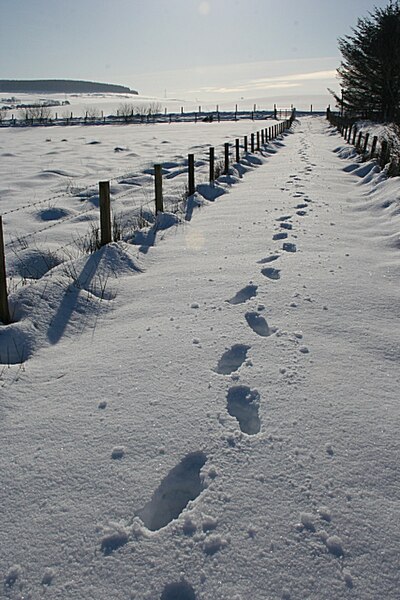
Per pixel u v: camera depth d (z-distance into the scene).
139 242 6.62
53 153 19.30
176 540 1.94
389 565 1.83
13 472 2.35
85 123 46.28
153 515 2.13
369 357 3.43
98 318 4.29
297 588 1.74
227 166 12.87
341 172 14.01
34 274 5.64
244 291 4.62
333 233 6.88
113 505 2.13
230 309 4.17
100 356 3.51
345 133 25.50
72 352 3.68
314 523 2.00
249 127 36.66
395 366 3.34
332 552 1.88
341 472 2.29
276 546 1.90
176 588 1.77
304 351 3.44
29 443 2.57
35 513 2.10
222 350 3.46
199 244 6.43
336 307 4.23
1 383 3.18
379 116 28.23
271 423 2.65
